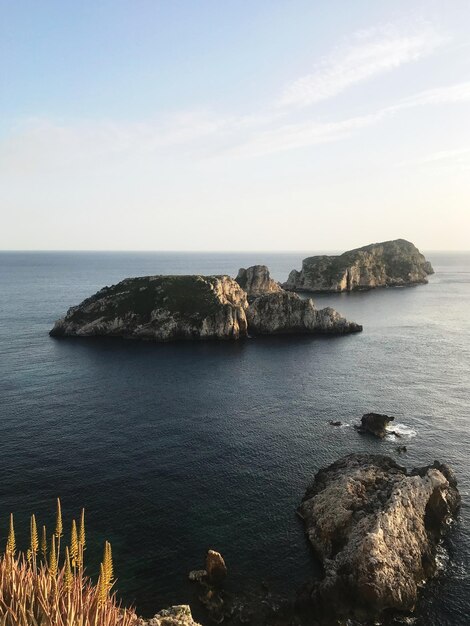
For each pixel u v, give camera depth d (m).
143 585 37.81
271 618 35.06
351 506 44.97
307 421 72.19
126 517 46.47
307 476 54.97
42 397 81.25
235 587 38.00
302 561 41.22
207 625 34.31
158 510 47.69
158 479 53.59
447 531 44.59
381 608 35.69
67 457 58.41
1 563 16.31
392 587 36.44
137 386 89.19
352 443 64.06
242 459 58.88
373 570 37.00
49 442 62.69
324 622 35.00
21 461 57.09
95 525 45.16
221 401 81.31
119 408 76.56
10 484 51.81
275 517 47.12
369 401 81.81
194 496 50.34
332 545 42.16
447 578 39.03
